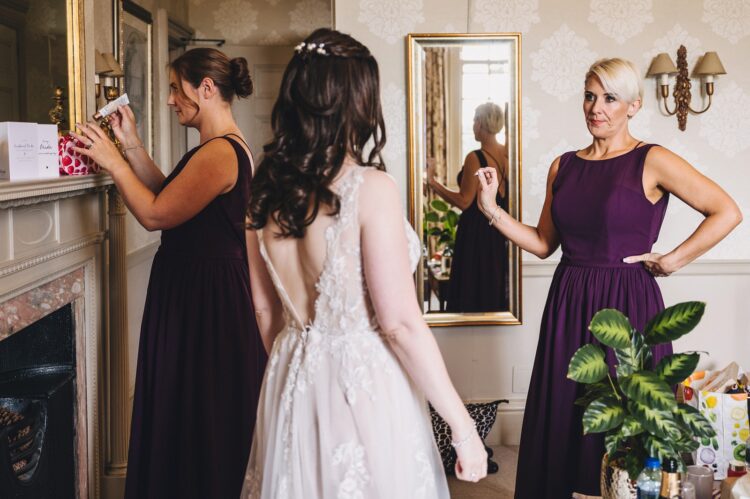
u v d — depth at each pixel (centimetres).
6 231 225
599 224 251
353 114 149
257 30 629
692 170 249
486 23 386
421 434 162
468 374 402
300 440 158
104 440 327
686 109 392
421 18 383
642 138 396
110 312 324
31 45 262
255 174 158
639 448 188
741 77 395
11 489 233
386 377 157
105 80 375
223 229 259
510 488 349
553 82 391
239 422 261
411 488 157
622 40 390
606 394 191
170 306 257
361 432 154
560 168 268
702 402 247
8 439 242
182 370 257
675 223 397
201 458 258
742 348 407
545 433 260
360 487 153
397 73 385
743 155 399
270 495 162
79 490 294
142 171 279
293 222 150
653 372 185
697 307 189
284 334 170
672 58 392
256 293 177
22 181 222
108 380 326
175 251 260
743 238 401
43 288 261
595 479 247
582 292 254
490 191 281
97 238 304
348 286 152
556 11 387
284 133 152
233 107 633
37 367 287
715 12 390
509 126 383
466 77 381
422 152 384
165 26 539
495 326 399
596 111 254
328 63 148
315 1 628
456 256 391
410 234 157
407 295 149
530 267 398
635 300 250
